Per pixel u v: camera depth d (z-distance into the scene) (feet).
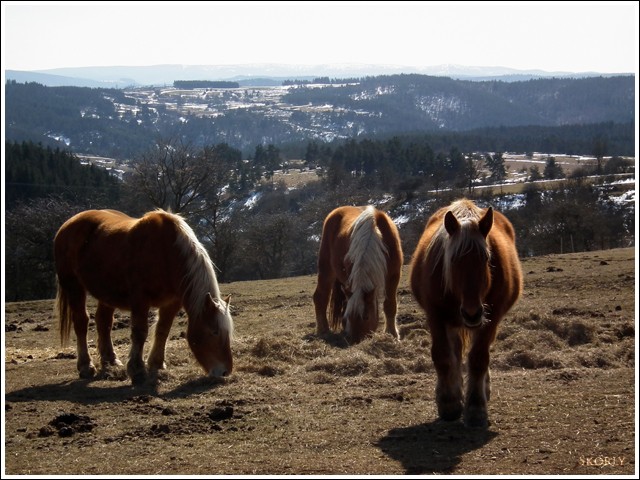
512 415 23.88
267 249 156.35
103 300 34.40
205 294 30.96
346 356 33.14
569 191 186.50
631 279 55.88
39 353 41.60
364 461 20.29
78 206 139.44
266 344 35.63
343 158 311.47
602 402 24.68
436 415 24.45
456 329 24.31
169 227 32.12
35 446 22.72
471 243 21.17
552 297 51.55
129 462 20.95
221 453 21.48
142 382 31.65
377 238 37.86
